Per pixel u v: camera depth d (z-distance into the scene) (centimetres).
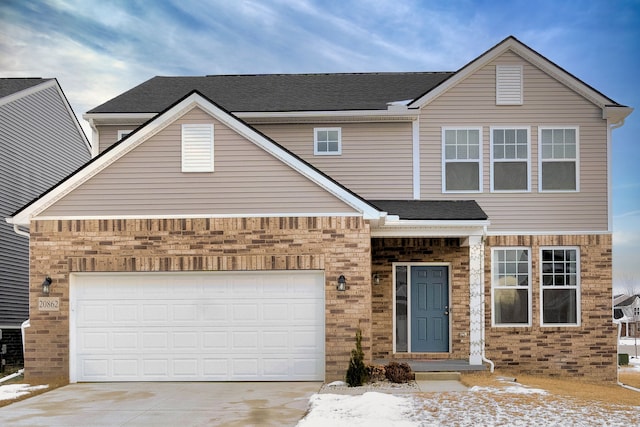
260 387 1264
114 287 1362
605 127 1598
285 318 1341
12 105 1962
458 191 1595
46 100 2183
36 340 1341
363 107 1609
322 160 1627
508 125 1603
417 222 1382
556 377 1534
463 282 1562
